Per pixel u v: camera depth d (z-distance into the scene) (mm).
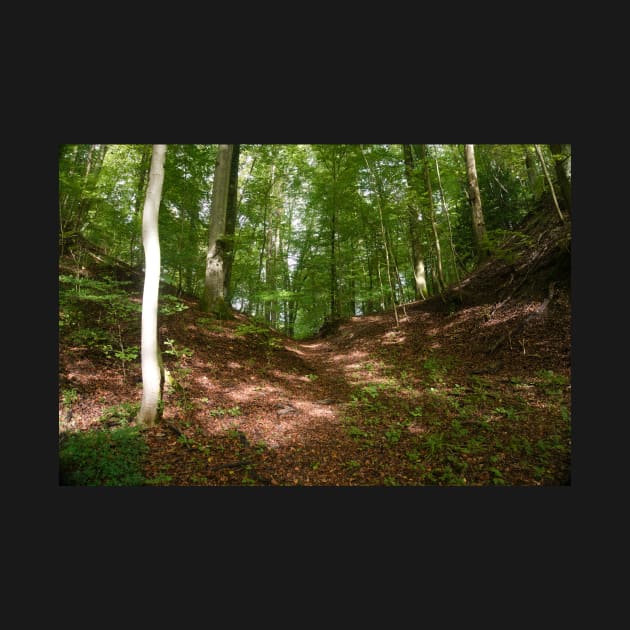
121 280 10953
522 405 6953
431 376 9078
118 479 4523
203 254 14891
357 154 14500
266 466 5234
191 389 7426
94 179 10367
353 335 15000
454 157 18547
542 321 9562
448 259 20531
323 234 19531
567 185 11031
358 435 6305
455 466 5191
